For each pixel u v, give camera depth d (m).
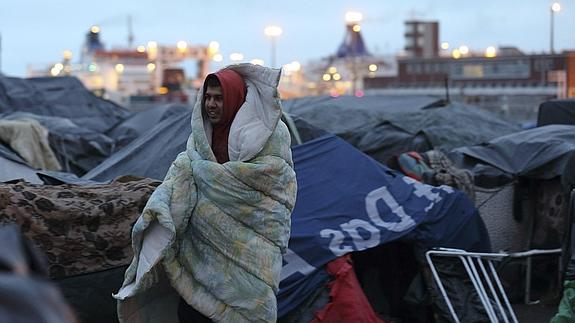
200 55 84.81
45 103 19.66
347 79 81.69
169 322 5.11
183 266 4.87
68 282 6.17
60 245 6.14
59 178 7.73
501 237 8.66
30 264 2.12
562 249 7.53
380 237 6.55
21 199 6.09
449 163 8.60
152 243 4.76
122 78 87.00
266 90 4.79
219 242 4.79
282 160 4.83
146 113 16.80
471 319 6.68
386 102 16.03
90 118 19.72
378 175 7.04
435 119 13.38
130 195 6.31
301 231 6.35
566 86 52.91
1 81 19.91
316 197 6.69
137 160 8.41
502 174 8.66
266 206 4.80
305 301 6.16
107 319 6.27
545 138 8.82
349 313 6.15
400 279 6.94
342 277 6.23
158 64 83.50
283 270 6.16
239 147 4.76
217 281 4.79
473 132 13.12
